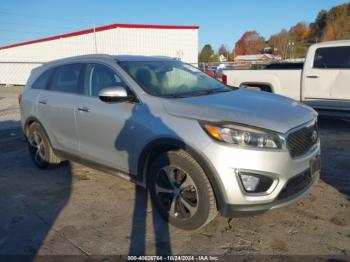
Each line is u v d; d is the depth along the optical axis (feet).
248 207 9.93
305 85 25.46
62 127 15.40
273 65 31.04
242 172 9.78
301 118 11.00
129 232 11.35
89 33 83.15
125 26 77.92
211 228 11.40
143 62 14.39
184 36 82.64
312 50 24.99
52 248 10.61
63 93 15.51
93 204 13.47
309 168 10.99
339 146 20.07
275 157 9.82
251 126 9.88
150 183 11.81
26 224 12.13
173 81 13.75
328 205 12.66
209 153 9.98
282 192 10.19
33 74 18.31
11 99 53.72
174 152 10.89
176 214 11.25
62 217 12.53
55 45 91.56
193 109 10.89
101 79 13.93
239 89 14.62
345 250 10.00
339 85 24.00
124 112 12.36
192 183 10.59
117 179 15.93
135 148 12.01
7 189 15.34
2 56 108.27
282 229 11.19
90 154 14.24
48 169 17.62
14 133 26.78
